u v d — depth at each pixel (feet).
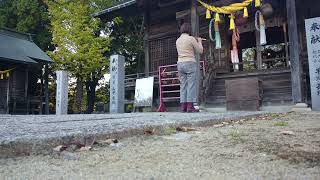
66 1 75.61
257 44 46.80
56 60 75.46
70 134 10.13
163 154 8.70
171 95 47.42
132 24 85.15
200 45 30.22
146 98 47.75
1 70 71.20
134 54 87.76
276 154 8.39
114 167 7.20
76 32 73.77
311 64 32.01
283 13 45.44
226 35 50.06
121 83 39.45
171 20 54.08
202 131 13.41
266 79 41.22
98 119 19.26
